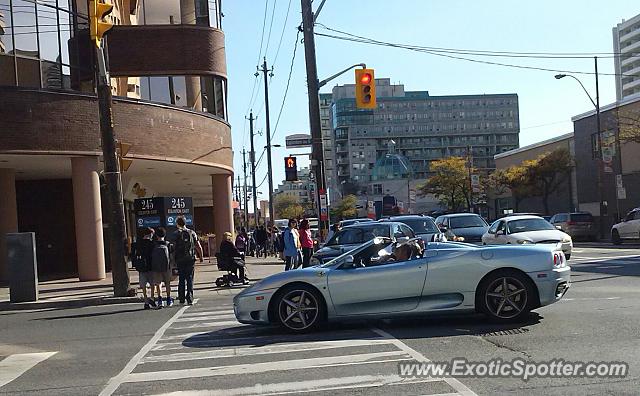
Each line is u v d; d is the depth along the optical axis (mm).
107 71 18406
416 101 131875
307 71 23234
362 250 10477
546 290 9922
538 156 55406
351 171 125812
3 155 21125
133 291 17656
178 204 25016
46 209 29391
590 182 49062
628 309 10945
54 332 12359
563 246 21281
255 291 10273
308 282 10148
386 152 128500
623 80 133750
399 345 8789
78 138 21906
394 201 50312
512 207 65688
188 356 8977
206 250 37406
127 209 36125
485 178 63312
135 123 23641
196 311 14250
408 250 10438
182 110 25797
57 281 23562
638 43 129500
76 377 8148
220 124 28766
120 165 17906
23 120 20938
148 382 7598
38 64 21938
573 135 52656
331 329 10430
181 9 31672
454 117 134000
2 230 24719
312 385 6992
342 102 128000
